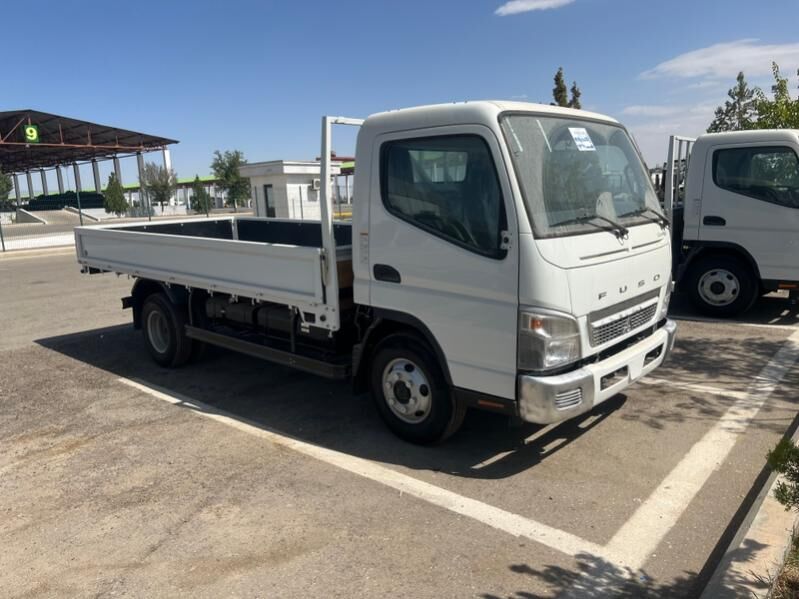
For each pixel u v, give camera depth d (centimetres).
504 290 385
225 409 566
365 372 492
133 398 604
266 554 341
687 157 909
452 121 401
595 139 457
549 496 395
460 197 401
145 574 328
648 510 377
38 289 1318
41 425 543
